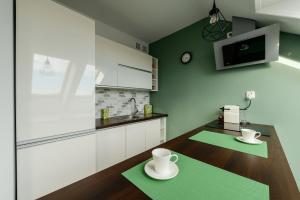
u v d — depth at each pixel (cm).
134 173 68
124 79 251
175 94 298
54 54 134
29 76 120
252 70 211
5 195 105
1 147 103
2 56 102
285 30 185
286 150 190
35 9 123
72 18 147
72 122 149
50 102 133
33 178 125
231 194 54
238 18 208
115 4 212
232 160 83
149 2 215
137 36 308
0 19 100
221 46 217
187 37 278
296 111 183
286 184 60
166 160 67
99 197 52
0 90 101
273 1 151
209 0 206
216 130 151
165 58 312
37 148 127
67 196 53
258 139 122
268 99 200
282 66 190
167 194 54
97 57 211
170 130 307
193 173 69
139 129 255
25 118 119
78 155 155
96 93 245
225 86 236
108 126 201
